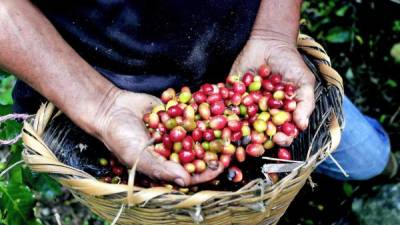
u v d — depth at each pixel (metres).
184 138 0.91
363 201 1.25
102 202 0.85
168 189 0.82
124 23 0.90
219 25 0.94
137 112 0.93
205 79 1.02
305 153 0.99
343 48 1.46
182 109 0.94
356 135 1.13
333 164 1.18
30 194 1.01
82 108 0.89
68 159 0.97
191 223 0.84
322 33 1.47
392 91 1.44
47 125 0.95
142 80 0.96
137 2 0.89
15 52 0.86
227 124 0.93
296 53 0.97
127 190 0.81
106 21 0.90
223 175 0.94
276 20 0.99
